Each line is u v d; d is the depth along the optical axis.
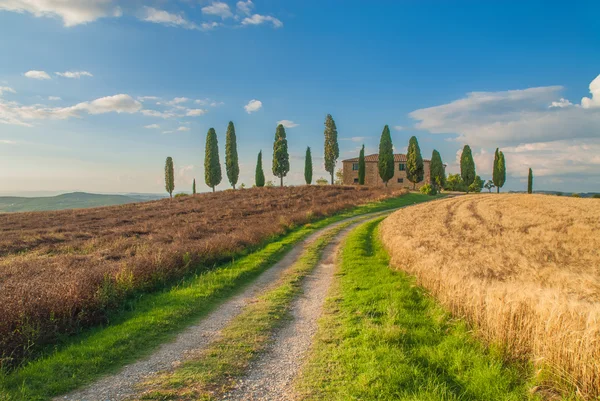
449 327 7.54
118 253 17.23
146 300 10.23
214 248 16.64
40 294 8.06
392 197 54.47
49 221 38.22
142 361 6.43
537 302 6.11
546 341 5.47
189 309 9.43
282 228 26.72
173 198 64.25
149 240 22.20
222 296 11.09
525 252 14.29
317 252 19.02
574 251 14.42
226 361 6.42
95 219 39.69
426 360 6.07
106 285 9.41
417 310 8.92
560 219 25.09
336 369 6.00
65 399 5.09
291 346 7.16
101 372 5.99
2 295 7.82
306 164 80.69
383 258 16.56
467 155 82.69
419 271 11.57
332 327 8.15
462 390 5.13
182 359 6.52
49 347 7.05
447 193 74.25
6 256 19.53
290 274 14.16
